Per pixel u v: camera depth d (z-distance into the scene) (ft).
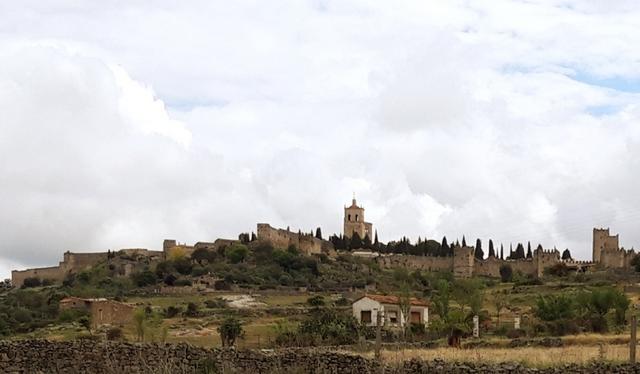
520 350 209.97
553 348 221.05
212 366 144.77
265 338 274.57
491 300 501.97
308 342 248.11
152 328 362.12
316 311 427.33
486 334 302.86
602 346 188.85
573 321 324.19
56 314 454.40
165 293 593.83
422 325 325.42
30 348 144.97
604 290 380.17
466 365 150.71
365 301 358.84
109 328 356.18
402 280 652.48
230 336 261.65
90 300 472.85
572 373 152.46
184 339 297.94
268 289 614.34
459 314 307.78
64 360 144.56
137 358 144.77
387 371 146.10
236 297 552.82
